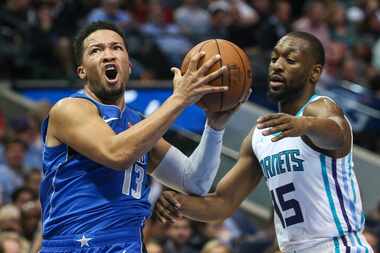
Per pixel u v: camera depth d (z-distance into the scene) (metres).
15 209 10.86
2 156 13.41
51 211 6.16
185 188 6.81
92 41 6.20
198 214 6.93
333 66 19.58
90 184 6.07
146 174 6.39
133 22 18.64
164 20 20.31
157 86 16.86
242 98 6.32
